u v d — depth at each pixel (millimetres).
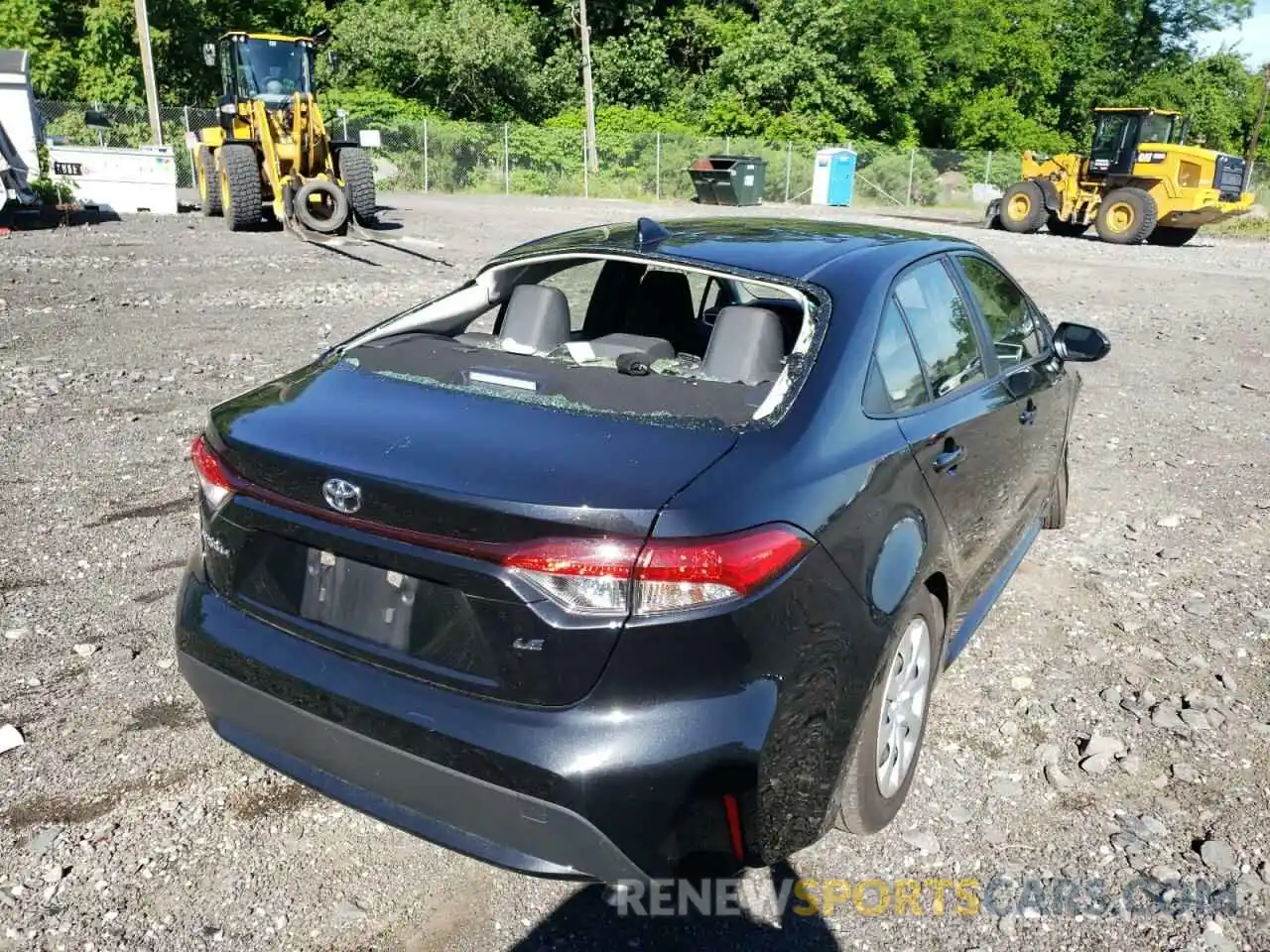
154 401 7223
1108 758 3385
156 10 35531
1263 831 3055
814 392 2666
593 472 2305
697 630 2186
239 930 2590
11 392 7293
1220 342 11102
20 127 19188
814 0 40031
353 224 18750
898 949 2592
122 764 3223
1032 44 44969
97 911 2631
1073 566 4949
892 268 3225
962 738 3502
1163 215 23891
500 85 40531
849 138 40656
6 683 3621
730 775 2215
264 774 3211
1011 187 26094
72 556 4664
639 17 44969
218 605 2725
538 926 2637
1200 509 5773
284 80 18328
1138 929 2668
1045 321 4609
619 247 3299
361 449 2461
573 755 2170
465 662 2307
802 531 2371
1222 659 4082
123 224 18188
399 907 2688
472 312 3709
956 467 3154
